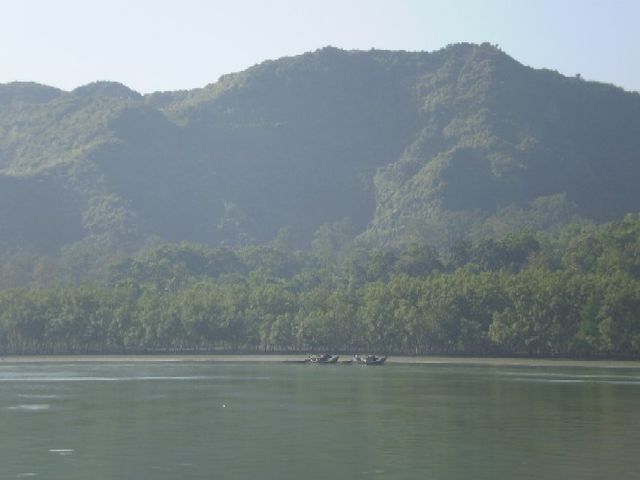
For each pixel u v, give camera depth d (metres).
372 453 112.00
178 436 124.50
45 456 110.62
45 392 180.62
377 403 159.50
